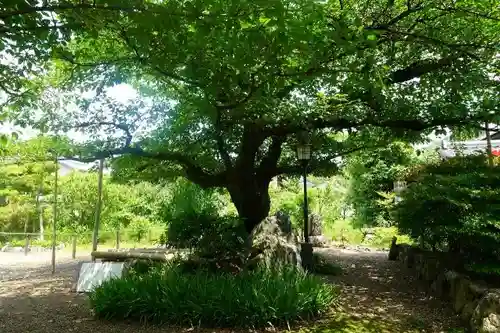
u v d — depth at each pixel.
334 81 6.22
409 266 9.65
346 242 16.14
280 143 9.12
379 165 17.28
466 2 6.96
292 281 5.91
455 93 7.73
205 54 5.09
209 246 7.15
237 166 8.68
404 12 6.94
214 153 9.29
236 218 7.95
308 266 8.46
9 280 9.33
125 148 7.98
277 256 6.83
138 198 18.80
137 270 7.28
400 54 7.94
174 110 8.11
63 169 25.02
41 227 17.95
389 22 7.10
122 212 18.41
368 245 15.25
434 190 6.33
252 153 8.48
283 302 5.34
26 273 10.44
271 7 3.86
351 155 12.41
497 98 7.44
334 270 8.83
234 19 3.93
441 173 6.90
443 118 7.80
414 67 7.89
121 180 10.14
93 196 18.06
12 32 3.80
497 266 5.83
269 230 7.18
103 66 7.15
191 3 3.79
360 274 8.81
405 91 7.88
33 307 6.61
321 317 5.61
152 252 8.24
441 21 7.34
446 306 6.28
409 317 5.75
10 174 17.12
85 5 3.50
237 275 6.34
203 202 8.88
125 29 4.67
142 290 5.70
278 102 6.87
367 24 7.13
